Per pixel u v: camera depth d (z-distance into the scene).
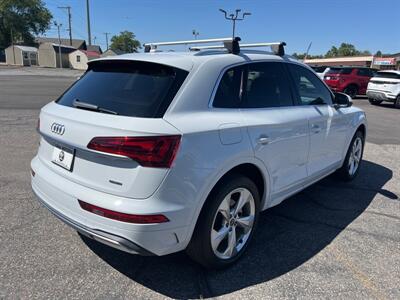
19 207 4.22
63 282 2.93
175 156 2.55
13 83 23.97
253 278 3.08
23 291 2.80
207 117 2.85
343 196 4.99
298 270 3.21
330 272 3.19
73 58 78.12
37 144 7.14
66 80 29.89
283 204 4.68
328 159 4.67
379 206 4.68
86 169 2.74
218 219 3.07
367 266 3.31
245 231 3.36
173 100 2.71
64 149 2.95
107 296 2.79
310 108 4.12
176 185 2.58
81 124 2.71
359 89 19.92
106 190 2.63
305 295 2.88
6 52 78.62
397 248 3.64
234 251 3.25
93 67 3.41
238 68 3.26
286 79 3.87
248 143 3.07
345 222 4.19
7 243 3.46
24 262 3.17
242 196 3.20
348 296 2.88
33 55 80.31
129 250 2.59
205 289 2.92
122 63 3.11
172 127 2.58
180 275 3.09
